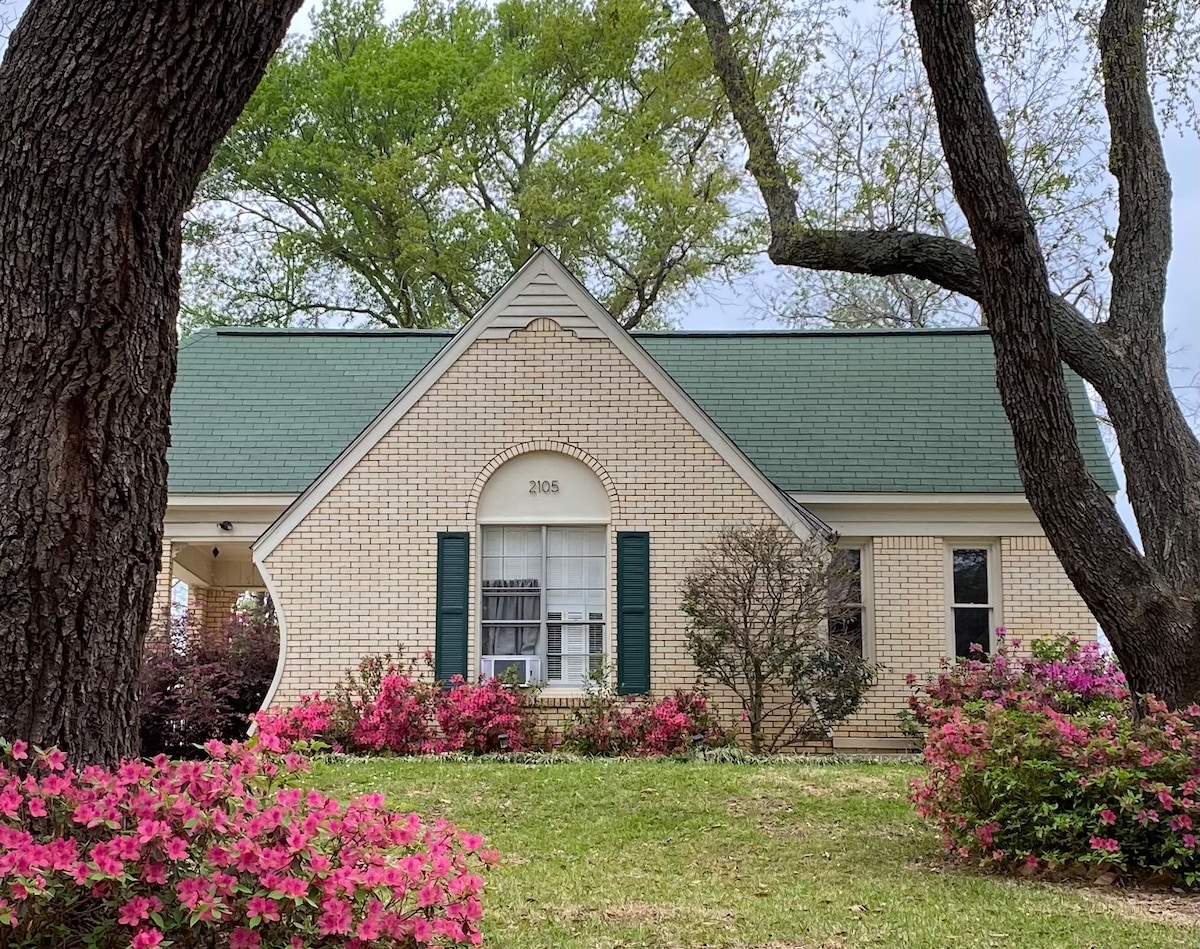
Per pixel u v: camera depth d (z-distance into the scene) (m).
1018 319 10.09
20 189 5.66
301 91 32.50
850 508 17.70
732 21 14.59
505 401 16.19
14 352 5.63
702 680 15.63
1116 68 12.16
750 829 9.99
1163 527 11.12
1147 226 11.93
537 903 7.79
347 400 19.55
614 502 16.00
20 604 5.55
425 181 31.62
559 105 34.28
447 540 15.88
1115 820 8.16
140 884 4.71
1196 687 9.57
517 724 14.97
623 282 32.53
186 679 16.83
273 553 15.89
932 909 7.45
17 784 4.92
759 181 14.32
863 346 20.53
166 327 6.03
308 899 4.70
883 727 17.08
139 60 5.70
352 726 15.00
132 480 5.86
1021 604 17.52
